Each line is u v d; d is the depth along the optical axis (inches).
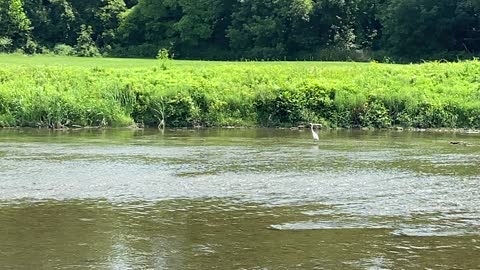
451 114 1086.4
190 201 484.1
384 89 1143.6
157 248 368.2
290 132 1003.9
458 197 505.4
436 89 1185.4
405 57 2149.4
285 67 1332.4
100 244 374.9
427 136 959.6
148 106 1090.7
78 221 424.2
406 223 425.4
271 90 1118.4
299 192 519.5
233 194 510.3
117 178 571.5
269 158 701.9
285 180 569.6
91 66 1371.8
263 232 402.0
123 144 818.8
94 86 1140.5
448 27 2106.3
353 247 373.4
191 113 1082.7
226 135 949.2
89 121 1058.1
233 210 456.8
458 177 591.2
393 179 578.6
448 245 378.3
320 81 1168.2
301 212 452.8
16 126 1032.2
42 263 341.7
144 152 741.3
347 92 1119.6
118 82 1142.3
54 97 1056.2
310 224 421.1
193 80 1187.9
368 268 338.0
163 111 1079.0
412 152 761.6
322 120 1083.9
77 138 885.2
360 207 468.8
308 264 343.9
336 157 713.6
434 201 490.6
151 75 1231.5
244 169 626.2
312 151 764.0
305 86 1128.8
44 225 413.7
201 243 378.3
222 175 591.5
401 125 1080.2
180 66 1366.9
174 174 595.2
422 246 376.5
